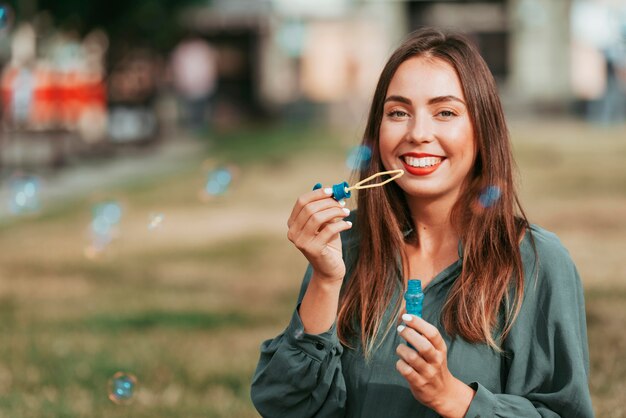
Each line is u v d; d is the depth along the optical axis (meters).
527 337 2.00
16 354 4.80
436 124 2.08
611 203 9.20
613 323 4.79
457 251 2.15
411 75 2.09
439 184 2.10
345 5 26.23
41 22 16.97
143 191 12.09
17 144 13.80
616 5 20.97
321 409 2.11
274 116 26.08
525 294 2.01
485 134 2.09
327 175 12.93
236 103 27.16
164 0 18.77
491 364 2.01
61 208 10.77
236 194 11.54
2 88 15.43
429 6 26.41
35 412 3.93
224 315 5.62
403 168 2.12
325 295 2.05
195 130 22.97
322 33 26.44
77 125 19.27
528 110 24.30
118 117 19.34
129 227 9.37
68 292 6.43
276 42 26.66
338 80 26.52
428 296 2.10
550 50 25.48
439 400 1.88
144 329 5.31
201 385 4.25
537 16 25.34
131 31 19.16
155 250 8.05
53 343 5.01
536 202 9.44
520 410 1.91
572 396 1.95
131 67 21.59
